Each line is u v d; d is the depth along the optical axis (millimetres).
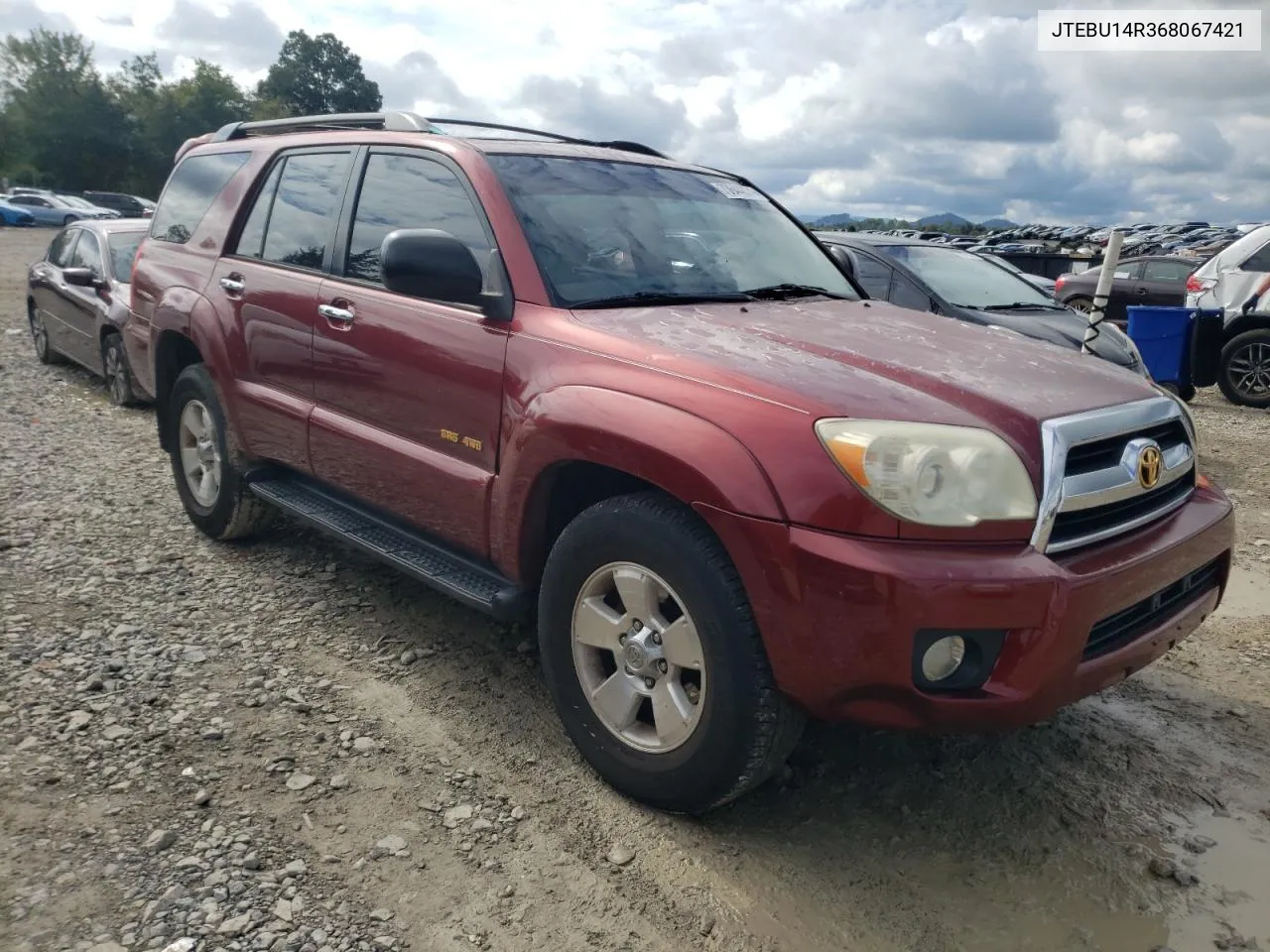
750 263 3738
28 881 2412
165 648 3701
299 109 95125
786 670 2408
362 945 2275
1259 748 3355
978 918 2480
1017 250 23062
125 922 2291
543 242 3230
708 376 2600
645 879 2568
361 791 2869
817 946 2369
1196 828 2889
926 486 2295
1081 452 2531
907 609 2250
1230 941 2420
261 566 4574
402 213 3662
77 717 3156
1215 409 10406
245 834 2631
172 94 68000
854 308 3518
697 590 2523
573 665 2932
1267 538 5633
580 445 2744
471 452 3211
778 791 2992
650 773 2750
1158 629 2719
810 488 2338
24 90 63812
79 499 5508
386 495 3602
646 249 3473
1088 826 2877
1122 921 2484
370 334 3576
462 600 3184
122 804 2734
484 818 2777
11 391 8680
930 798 2988
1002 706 2334
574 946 2328
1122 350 7035
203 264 4656
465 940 2324
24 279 18906
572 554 2857
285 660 3654
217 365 4418
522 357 3016
